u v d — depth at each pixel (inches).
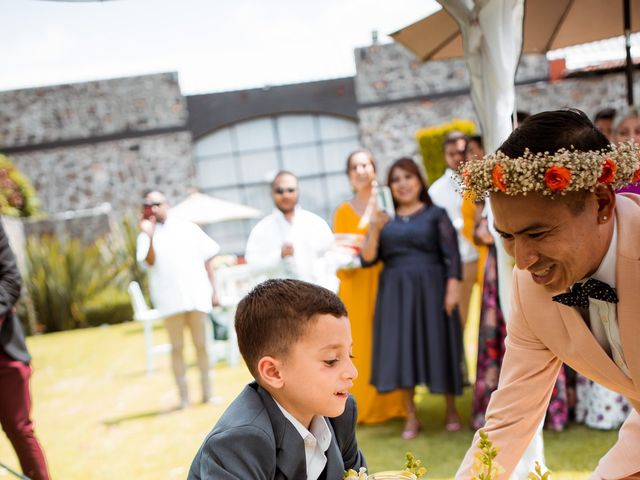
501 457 80.2
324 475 71.8
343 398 69.0
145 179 637.3
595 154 60.8
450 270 188.1
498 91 123.0
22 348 146.3
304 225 215.3
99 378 318.7
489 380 180.2
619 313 66.9
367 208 205.5
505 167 60.8
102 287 519.2
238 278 344.5
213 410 239.3
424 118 630.5
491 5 121.1
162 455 195.9
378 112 634.8
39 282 512.7
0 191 534.6
